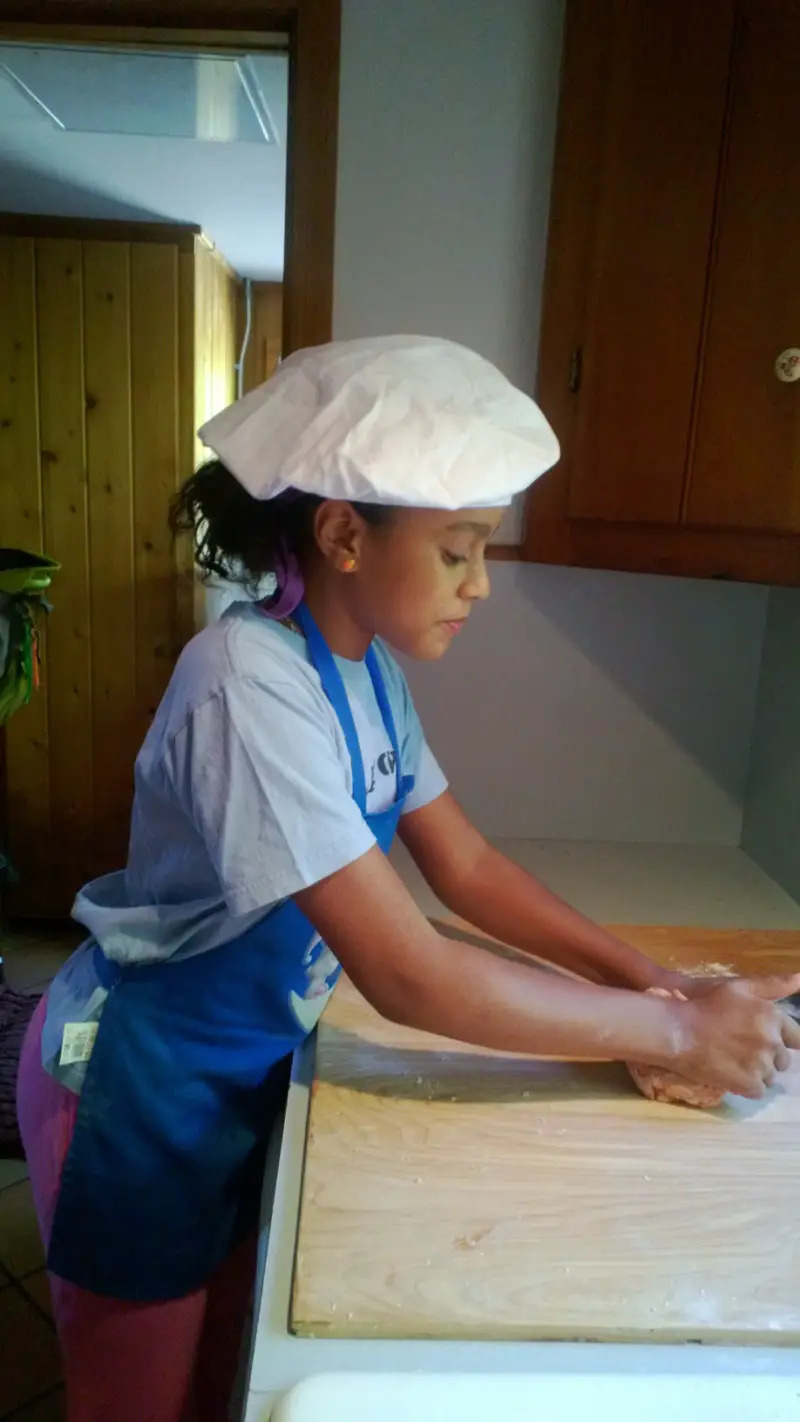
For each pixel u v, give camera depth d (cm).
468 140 126
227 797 66
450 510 66
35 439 263
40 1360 147
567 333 122
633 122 108
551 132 125
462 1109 71
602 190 112
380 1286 54
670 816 147
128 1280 78
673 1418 48
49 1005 87
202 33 130
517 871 93
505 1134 68
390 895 67
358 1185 62
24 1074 89
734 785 146
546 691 142
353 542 69
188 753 68
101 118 184
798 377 98
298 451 64
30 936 289
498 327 131
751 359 103
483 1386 49
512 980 70
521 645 141
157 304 255
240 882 66
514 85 125
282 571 75
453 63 125
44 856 289
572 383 122
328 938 68
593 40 115
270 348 323
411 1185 62
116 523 268
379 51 125
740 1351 53
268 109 175
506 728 143
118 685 278
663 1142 68
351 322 131
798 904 125
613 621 140
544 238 128
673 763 145
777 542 105
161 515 267
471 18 124
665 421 110
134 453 264
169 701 72
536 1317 53
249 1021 79
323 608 76
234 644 70
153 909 80
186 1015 78
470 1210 60
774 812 135
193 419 262
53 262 253
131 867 85
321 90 125
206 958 78
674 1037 71
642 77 107
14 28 130
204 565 81
